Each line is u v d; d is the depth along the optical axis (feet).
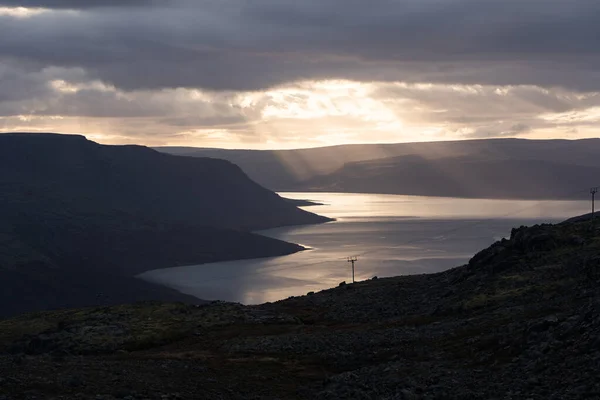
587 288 204.85
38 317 366.84
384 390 148.46
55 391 134.00
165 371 168.14
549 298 212.23
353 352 197.98
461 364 158.92
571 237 290.56
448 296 272.31
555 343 144.87
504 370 143.84
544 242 290.56
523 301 220.43
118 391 137.80
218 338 256.32
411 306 277.03
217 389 155.22
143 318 304.71
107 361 180.45
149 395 139.23
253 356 206.18
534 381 129.29
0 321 376.07
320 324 277.85
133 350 255.29
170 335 270.05
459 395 133.90
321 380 172.76
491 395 129.90
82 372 153.48
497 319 197.67
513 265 279.49
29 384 136.46
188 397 143.95
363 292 333.83
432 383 146.92
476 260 314.14
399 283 343.67
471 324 201.16
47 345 271.28
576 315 157.17
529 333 158.92
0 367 153.28
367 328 240.32
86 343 264.72
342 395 148.36
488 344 168.55
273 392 158.40
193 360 196.13
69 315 362.33
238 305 332.60
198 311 316.40
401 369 164.35
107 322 299.38
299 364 191.72
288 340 223.30
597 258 232.32
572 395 117.08
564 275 239.71
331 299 331.57
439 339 192.54
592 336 137.49
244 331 267.39
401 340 201.36
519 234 310.86
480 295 244.83
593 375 121.70
